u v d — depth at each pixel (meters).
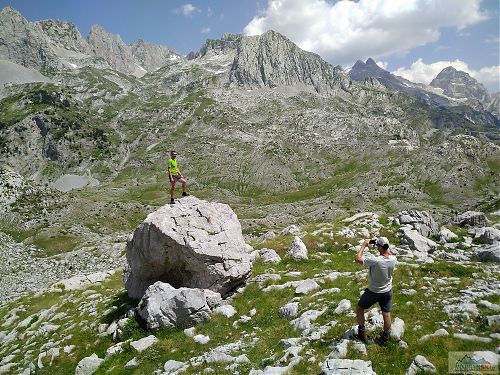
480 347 12.92
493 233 32.06
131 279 30.41
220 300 23.50
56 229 151.25
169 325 21.00
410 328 14.73
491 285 18.23
